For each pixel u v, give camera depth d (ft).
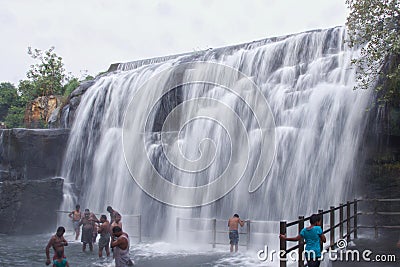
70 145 93.25
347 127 62.13
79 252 58.08
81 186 90.74
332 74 69.00
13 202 78.74
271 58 79.25
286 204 64.54
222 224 67.87
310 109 67.15
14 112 198.08
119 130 90.07
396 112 57.31
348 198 59.57
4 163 85.35
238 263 49.11
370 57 56.59
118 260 41.78
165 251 57.77
